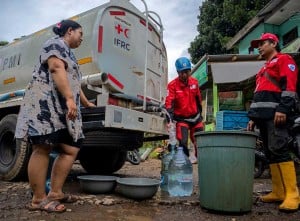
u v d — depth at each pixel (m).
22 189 3.97
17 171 4.40
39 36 4.91
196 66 10.31
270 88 3.36
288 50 10.33
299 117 3.95
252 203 3.15
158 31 5.28
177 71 4.41
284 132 3.23
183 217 2.89
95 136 4.14
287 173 3.18
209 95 11.71
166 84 5.55
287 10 11.12
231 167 2.92
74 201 3.27
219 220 2.82
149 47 5.02
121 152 5.79
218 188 2.96
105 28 4.12
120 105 4.35
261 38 3.53
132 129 4.02
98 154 5.78
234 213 2.98
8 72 5.25
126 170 6.86
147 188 3.41
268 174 6.07
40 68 2.91
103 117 3.71
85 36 4.08
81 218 2.74
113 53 4.21
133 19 4.65
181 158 4.00
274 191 3.46
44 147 2.87
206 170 3.06
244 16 17.16
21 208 3.02
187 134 4.43
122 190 3.52
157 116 4.54
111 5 4.24
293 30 11.64
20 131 2.85
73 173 5.96
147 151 10.10
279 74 3.30
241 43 14.56
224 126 7.29
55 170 3.07
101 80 3.92
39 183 2.91
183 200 3.45
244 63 8.97
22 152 4.30
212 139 2.99
